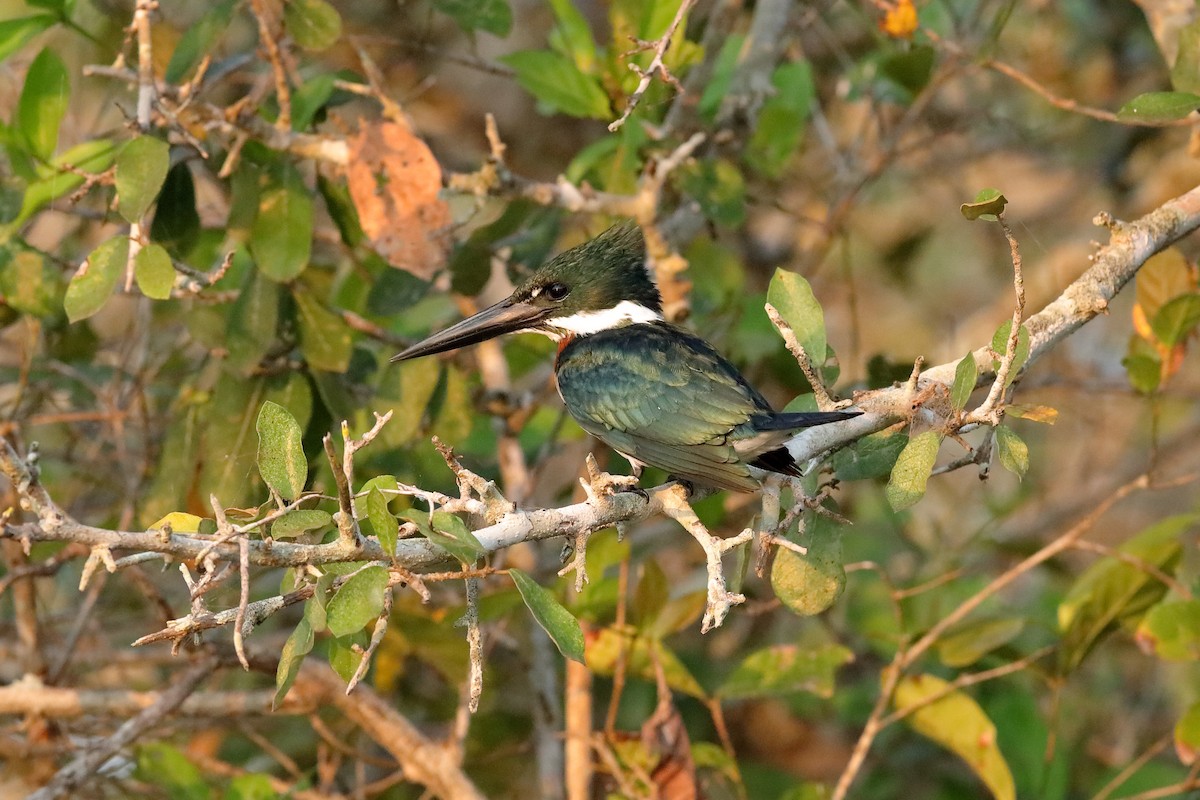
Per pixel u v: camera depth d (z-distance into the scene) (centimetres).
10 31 933
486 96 1590
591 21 1588
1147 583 985
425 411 1038
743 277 1275
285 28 1002
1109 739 1291
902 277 1644
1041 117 1565
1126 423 1595
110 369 1158
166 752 959
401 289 1039
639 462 892
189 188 954
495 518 662
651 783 927
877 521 1348
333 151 959
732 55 1234
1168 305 904
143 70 834
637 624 984
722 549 694
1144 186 1561
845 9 1512
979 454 728
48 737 1016
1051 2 1512
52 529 523
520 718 1216
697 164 1077
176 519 611
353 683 566
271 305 932
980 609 1197
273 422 604
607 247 959
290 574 623
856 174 1337
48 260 970
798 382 1210
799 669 988
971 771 1169
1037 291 1583
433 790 1000
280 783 1020
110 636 1223
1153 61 1514
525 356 1333
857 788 1184
